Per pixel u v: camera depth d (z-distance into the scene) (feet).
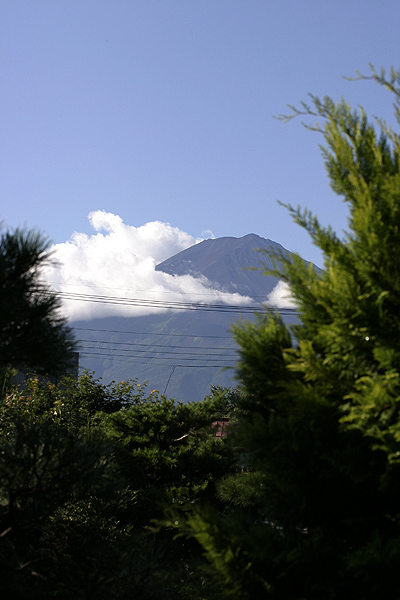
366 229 15.57
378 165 16.71
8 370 19.97
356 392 16.17
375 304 15.53
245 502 24.57
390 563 14.23
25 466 19.80
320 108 17.70
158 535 41.60
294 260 17.51
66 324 16.62
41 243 16.14
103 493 21.65
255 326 19.24
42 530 25.16
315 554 15.49
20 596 20.93
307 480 16.88
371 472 15.84
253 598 16.43
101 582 21.09
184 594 25.59
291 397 17.31
